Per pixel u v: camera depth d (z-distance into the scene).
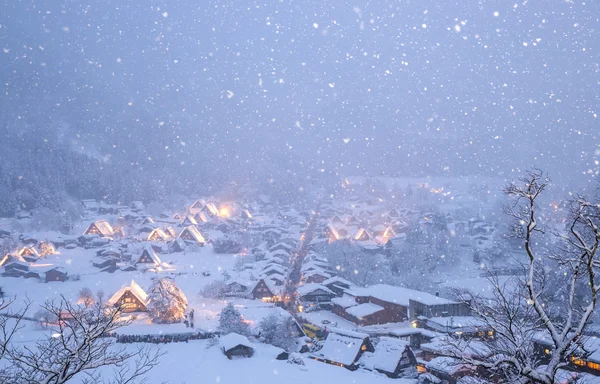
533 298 8.46
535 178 8.54
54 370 7.64
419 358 38.44
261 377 31.75
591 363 20.86
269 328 42.16
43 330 37.53
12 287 62.53
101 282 66.56
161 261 83.62
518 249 74.50
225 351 36.50
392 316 51.09
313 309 57.50
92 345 8.07
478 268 71.69
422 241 83.06
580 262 8.86
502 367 8.98
